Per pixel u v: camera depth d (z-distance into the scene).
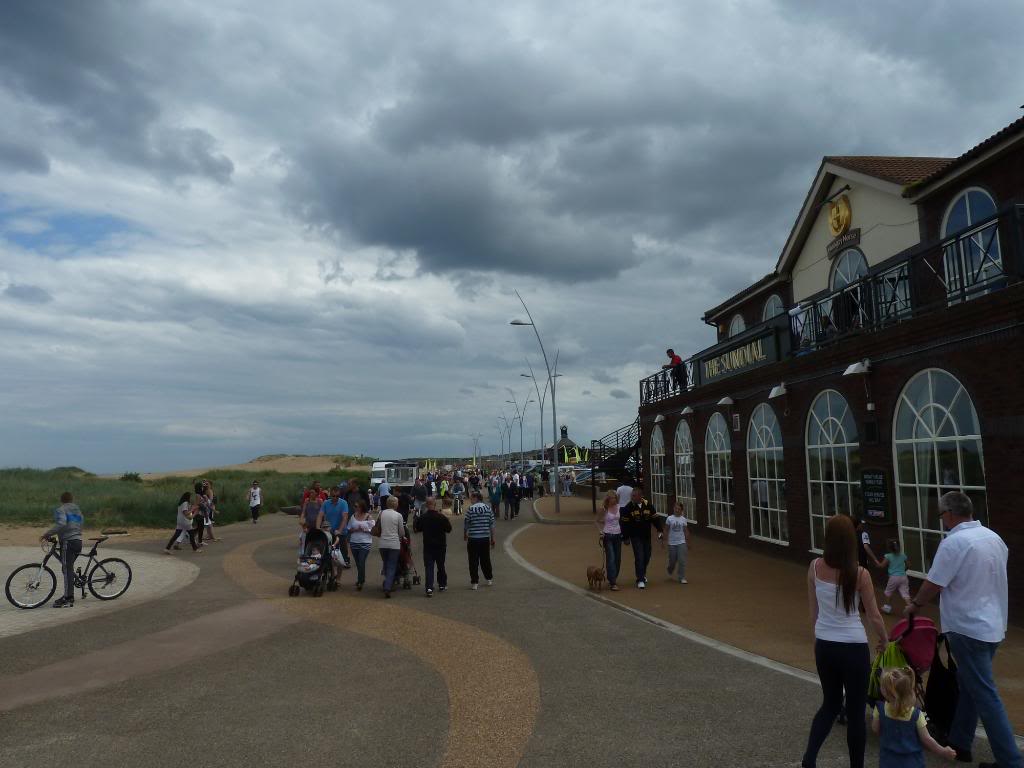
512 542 23.09
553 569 16.56
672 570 14.15
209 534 23.73
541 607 11.79
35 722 6.24
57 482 48.59
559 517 32.31
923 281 13.12
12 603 11.88
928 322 11.12
